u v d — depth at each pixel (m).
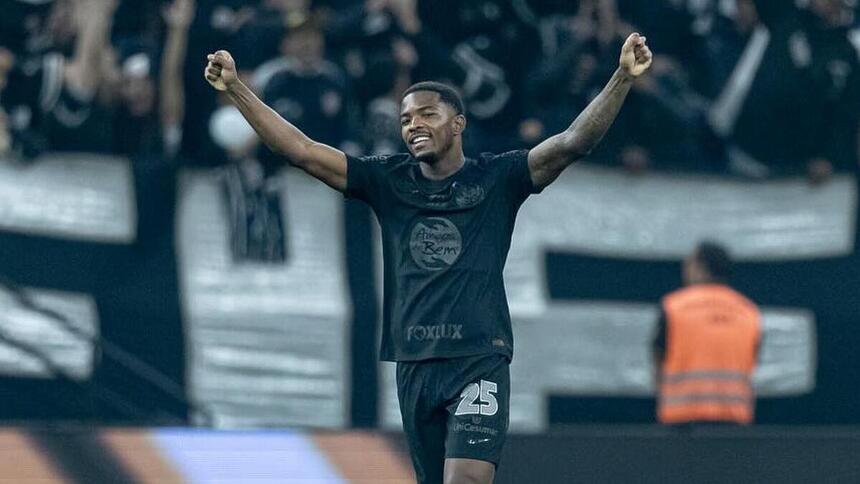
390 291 20.45
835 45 39.03
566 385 36.25
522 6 38.12
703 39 39.56
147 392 33.34
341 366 34.69
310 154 20.19
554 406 36.16
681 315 33.19
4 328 32.47
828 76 38.66
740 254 37.78
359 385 34.75
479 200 20.23
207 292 34.16
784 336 37.50
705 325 33.03
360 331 34.88
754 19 39.53
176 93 35.25
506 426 20.00
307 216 34.97
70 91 34.41
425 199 20.28
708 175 37.88
